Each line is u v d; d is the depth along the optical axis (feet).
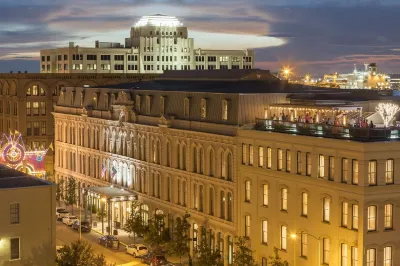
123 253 338.13
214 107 322.96
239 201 302.25
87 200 413.80
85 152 456.45
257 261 291.79
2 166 309.22
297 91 342.23
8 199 249.14
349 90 356.18
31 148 556.51
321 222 256.93
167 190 360.69
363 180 237.86
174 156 351.25
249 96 308.19
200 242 313.12
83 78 578.25
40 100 563.48
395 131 247.91
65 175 488.85
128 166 399.44
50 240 256.93
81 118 459.73
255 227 293.23
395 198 243.40
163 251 337.72
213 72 434.71
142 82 458.50
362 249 238.48
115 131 416.05
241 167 299.79
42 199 255.09
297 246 269.44
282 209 278.26
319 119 288.51
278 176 278.05
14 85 569.23
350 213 243.81
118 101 404.98
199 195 332.60
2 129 597.52
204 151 326.65
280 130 282.15
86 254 265.34
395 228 244.22
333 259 251.39
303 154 265.95
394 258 244.83
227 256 311.68
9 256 250.57
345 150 244.63
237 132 300.40
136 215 357.82
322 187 255.91
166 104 364.58
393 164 243.40
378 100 314.35
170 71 477.77
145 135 380.37
